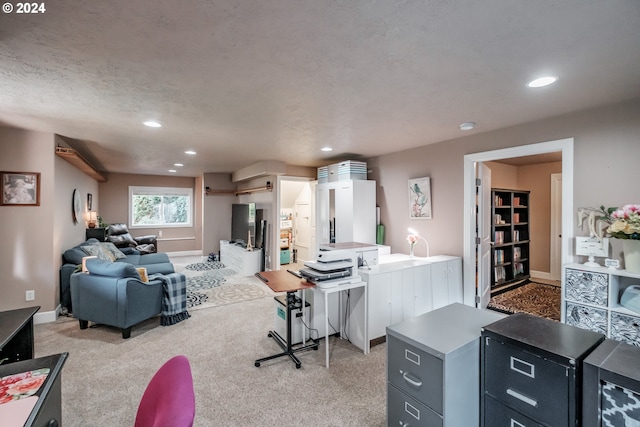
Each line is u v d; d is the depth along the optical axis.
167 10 1.31
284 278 2.75
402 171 4.43
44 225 3.48
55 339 3.07
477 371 1.43
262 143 3.99
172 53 1.69
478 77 2.02
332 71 1.93
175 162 5.79
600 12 1.32
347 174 4.68
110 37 1.52
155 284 3.41
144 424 0.90
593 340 1.23
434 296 3.37
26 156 3.37
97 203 7.14
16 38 1.52
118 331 3.29
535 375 1.18
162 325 3.45
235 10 1.31
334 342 3.04
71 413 1.97
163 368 0.98
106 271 3.16
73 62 1.79
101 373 2.44
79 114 2.77
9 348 1.90
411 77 2.02
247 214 6.70
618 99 2.41
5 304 3.32
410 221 4.30
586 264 2.53
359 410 2.00
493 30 1.48
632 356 1.10
